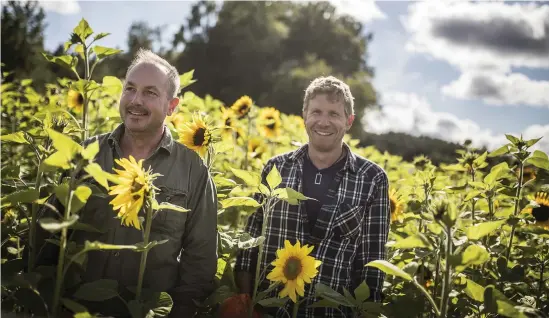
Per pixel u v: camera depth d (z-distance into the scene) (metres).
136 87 2.68
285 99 28.44
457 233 2.81
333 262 3.10
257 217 3.23
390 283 3.31
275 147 5.66
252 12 37.97
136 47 29.86
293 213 3.16
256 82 34.78
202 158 3.13
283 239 3.15
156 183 2.68
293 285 2.66
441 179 3.46
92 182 2.60
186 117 4.43
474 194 3.10
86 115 3.33
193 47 36.12
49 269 2.33
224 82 35.62
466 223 2.35
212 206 2.80
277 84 29.91
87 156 2.05
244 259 3.16
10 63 16.64
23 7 16.91
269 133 5.30
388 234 3.48
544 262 3.15
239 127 5.10
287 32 38.62
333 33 38.72
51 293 2.27
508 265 3.13
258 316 2.79
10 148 4.77
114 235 2.59
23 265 2.48
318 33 38.62
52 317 2.11
